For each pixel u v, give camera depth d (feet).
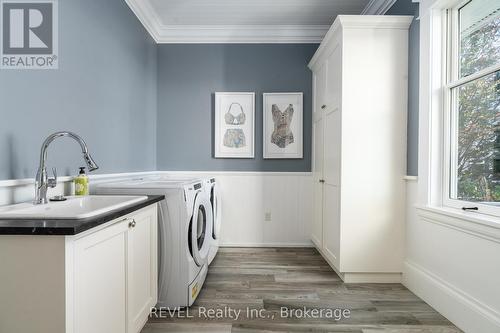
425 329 5.57
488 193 5.46
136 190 6.18
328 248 8.73
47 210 4.34
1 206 4.09
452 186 6.44
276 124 10.90
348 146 7.55
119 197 5.29
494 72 5.29
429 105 6.61
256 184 11.00
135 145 8.93
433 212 6.29
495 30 5.30
